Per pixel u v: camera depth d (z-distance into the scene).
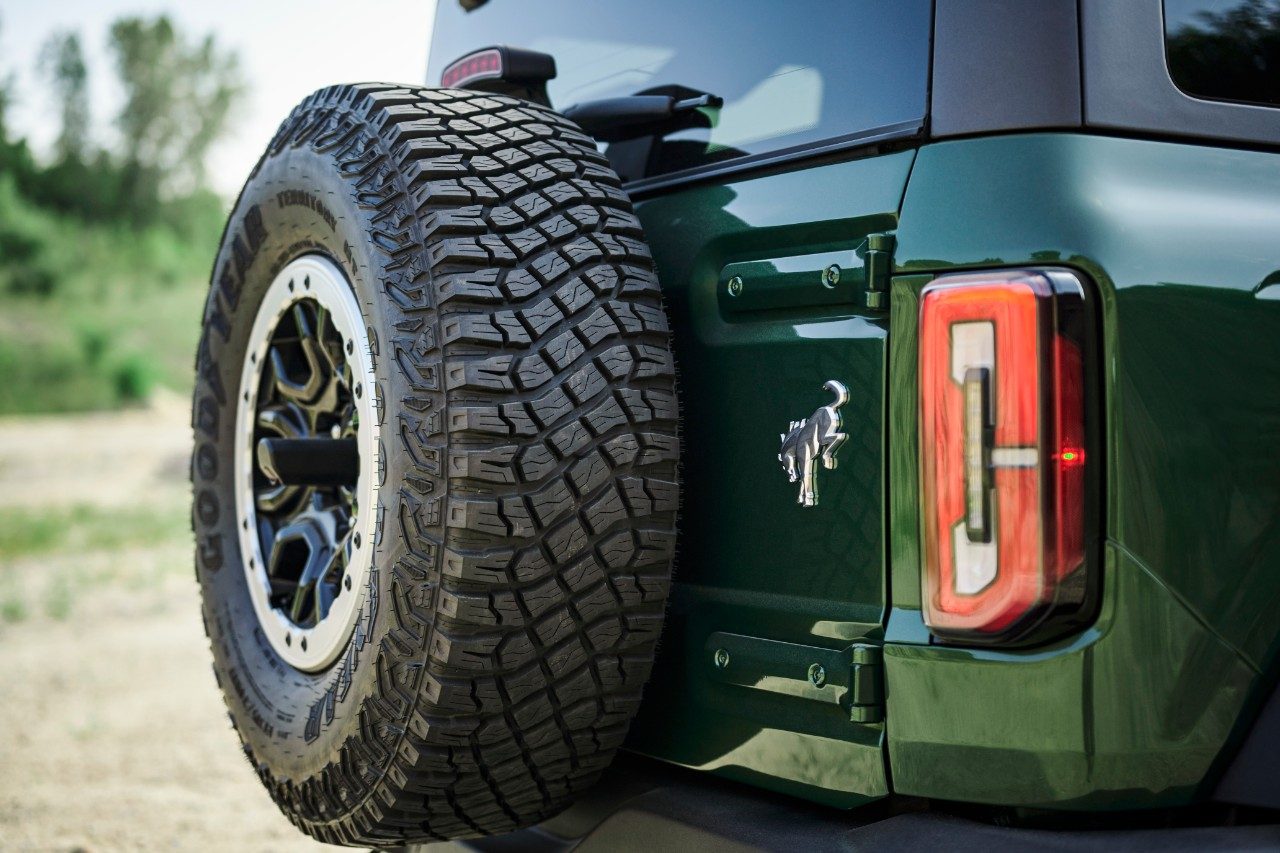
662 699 1.80
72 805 4.35
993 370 1.37
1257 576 1.44
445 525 1.56
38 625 7.82
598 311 1.64
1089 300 1.37
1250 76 1.57
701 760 1.74
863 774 1.50
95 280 57.97
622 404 1.62
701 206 1.77
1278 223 1.50
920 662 1.44
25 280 55.00
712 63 1.86
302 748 1.84
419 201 1.65
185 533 12.49
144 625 7.84
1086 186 1.39
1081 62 1.42
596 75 2.19
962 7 1.47
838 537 1.54
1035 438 1.35
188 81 76.44
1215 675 1.42
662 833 1.66
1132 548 1.37
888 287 1.48
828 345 1.55
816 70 1.67
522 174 1.71
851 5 1.63
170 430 28.77
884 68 1.57
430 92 1.87
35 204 70.06
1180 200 1.45
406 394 1.61
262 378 2.13
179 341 53.25
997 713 1.39
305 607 2.00
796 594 1.59
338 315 1.80
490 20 2.61
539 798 1.77
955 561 1.40
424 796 1.69
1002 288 1.37
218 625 2.18
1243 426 1.43
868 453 1.50
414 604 1.60
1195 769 1.42
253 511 2.14
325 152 1.82
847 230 1.54
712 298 1.74
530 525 1.56
